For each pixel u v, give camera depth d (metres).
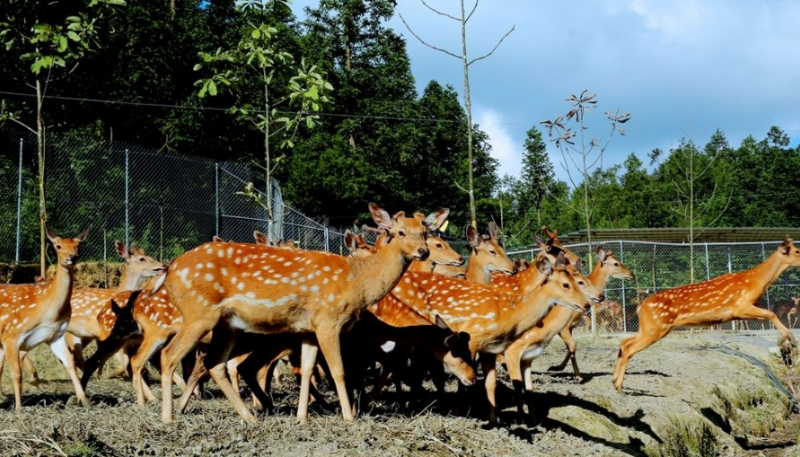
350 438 6.22
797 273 22.19
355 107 39.75
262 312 6.82
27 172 17.67
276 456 5.78
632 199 42.06
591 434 8.53
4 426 5.98
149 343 8.00
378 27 42.19
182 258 6.85
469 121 12.41
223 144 28.72
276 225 18.98
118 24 11.52
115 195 18.67
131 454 5.59
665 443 9.36
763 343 16.98
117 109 25.34
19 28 10.94
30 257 16.62
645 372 12.41
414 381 8.16
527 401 8.35
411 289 8.17
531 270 8.80
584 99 16.17
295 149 34.66
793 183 49.75
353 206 34.44
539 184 43.66
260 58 11.08
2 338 7.54
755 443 11.61
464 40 12.34
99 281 15.68
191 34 28.67
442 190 41.31
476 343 7.93
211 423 6.56
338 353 6.87
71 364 7.83
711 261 23.28
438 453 6.26
